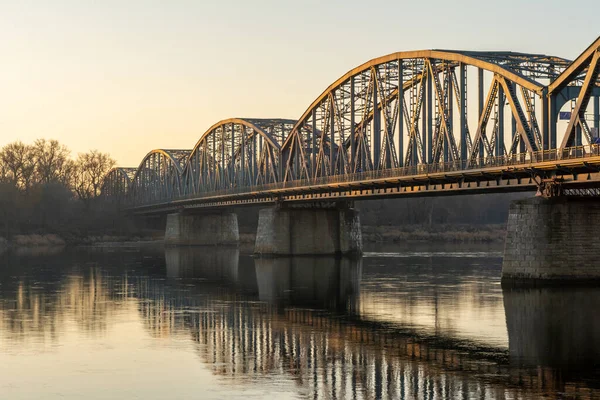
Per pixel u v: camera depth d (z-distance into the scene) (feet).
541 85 203.31
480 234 555.69
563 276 198.70
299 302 192.85
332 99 340.39
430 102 260.62
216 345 136.15
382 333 146.30
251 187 411.54
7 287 230.27
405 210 650.02
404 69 282.15
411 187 268.21
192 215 531.91
